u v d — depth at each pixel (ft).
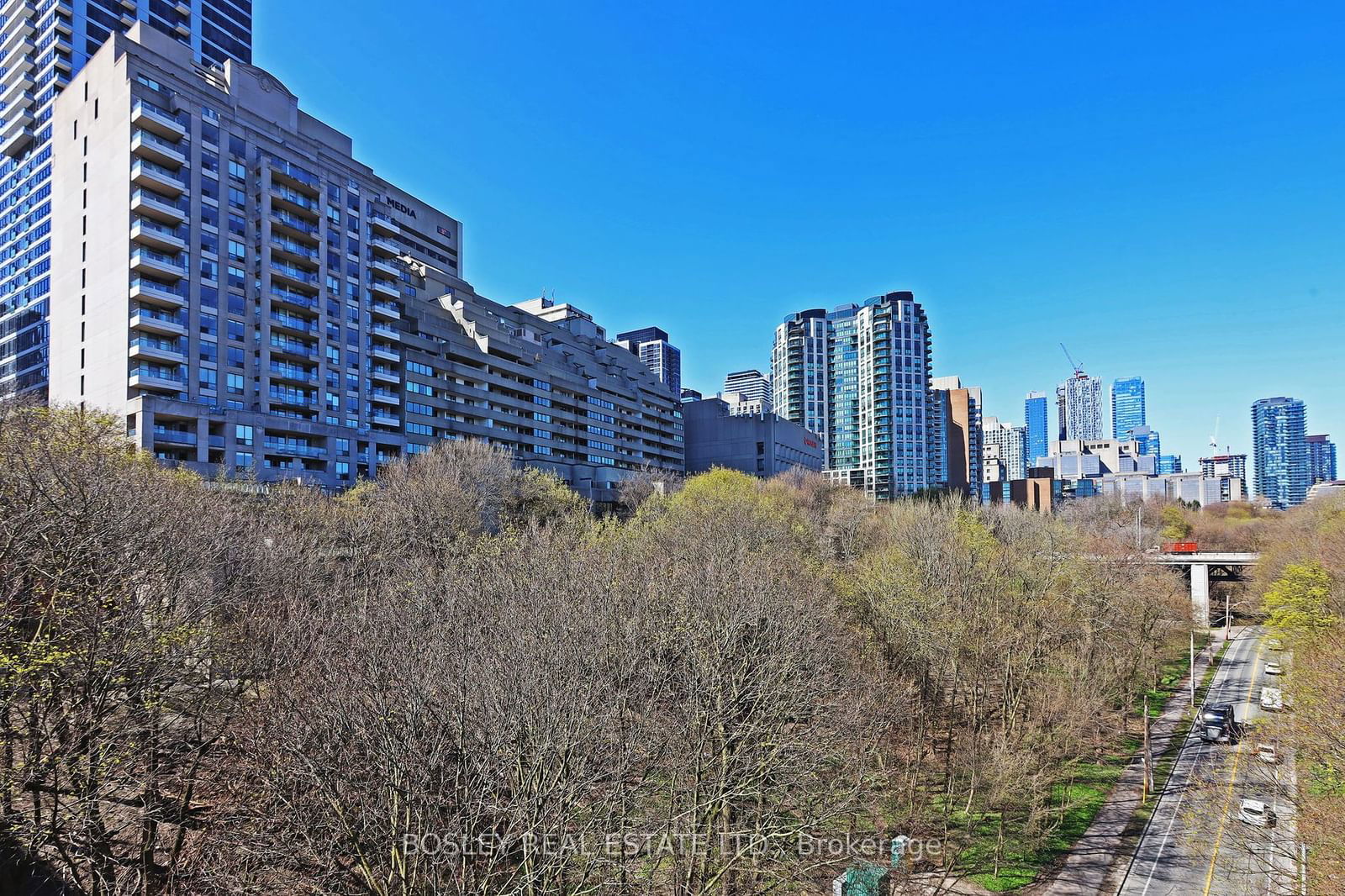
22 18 368.68
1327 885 81.71
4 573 70.74
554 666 85.15
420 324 353.10
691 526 195.52
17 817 63.77
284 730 69.31
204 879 65.51
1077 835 120.16
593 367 487.20
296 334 285.64
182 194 251.80
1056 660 155.63
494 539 174.19
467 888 65.72
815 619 126.31
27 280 300.40
